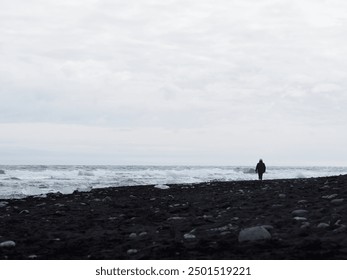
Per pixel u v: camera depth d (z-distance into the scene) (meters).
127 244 9.20
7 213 16.28
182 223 11.65
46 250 9.07
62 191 31.00
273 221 10.27
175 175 66.75
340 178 22.94
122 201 19.73
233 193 20.17
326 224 9.00
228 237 8.97
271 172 84.50
